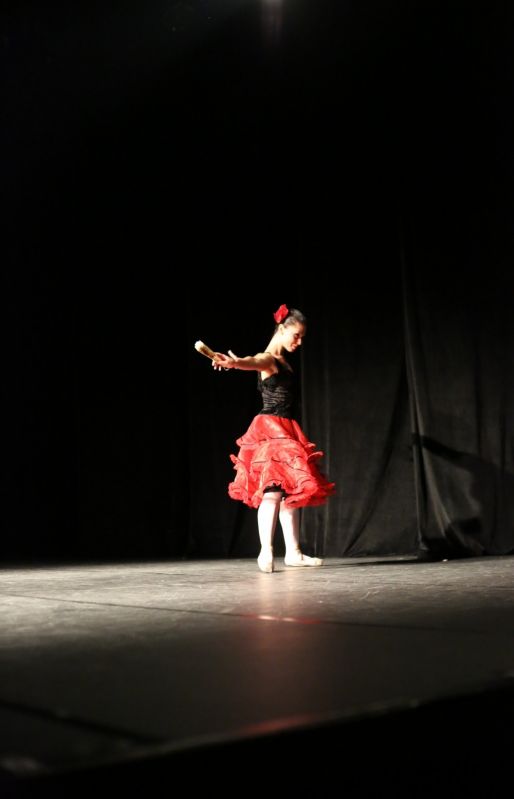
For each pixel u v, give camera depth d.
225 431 5.85
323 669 1.64
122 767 1.12
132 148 6.18
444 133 4.86
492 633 2.04
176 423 6.11
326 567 4.18
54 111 6.34
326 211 5.32
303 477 3.89
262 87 5.59
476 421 4.77
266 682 1.54
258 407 5.76
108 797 1.11
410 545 5.09
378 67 5.10
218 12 5.63
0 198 6.63
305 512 5.39
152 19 5.79
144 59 5.95
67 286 6.57
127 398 6.27
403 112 4.99
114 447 6.30
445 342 4.86
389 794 1.34
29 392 6.75
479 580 3.34
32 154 6.49
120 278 6.31
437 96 4.88
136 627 2.20
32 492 6.74
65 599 2.88
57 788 1.08
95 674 1.63
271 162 5.59
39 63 6.18
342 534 5.18
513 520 4.71
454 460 4.80
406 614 2.38
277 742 1.24
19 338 6.73
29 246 6.64
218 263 5.88
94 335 6.41
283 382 4.11
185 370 6.08
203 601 2.74
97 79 6.13
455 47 4.81
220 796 1.19
